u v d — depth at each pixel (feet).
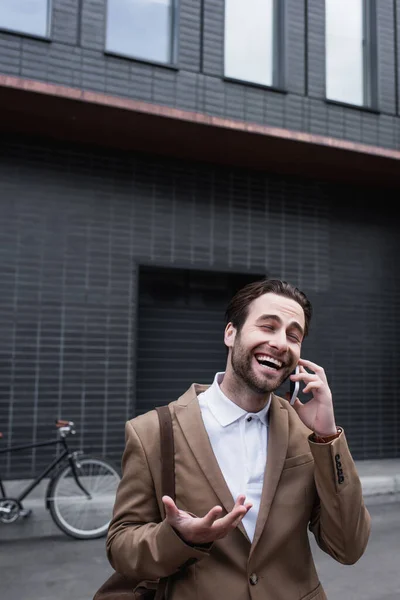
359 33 25.85
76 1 20.48
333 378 25.30
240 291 4.51
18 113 19.56
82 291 21.33
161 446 4.24
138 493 4.24
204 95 22.06
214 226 23.65
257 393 4.29
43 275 20.85
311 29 24.31
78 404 20.84
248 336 4.23
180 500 4.11
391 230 27.35
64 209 21.39
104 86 20.57
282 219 24.97
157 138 21.50
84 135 21.26
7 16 19.95
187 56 21.98
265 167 24.44
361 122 24.73
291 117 23.44
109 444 21.07
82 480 15.97
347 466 4.20
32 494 17.94
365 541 4.33
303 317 4.40
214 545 4.04
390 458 25.86
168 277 24.03
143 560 3.77
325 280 25.59
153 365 23.43
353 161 23.79
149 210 22.66
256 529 4.05
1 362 20.01
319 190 25.94
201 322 24.40
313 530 4.62
